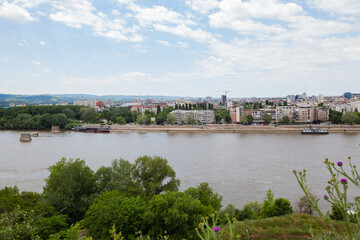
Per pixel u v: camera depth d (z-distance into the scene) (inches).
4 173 3774.6
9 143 6756.9
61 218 1737.2
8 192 2193.7
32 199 2106.3
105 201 1839.3
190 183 3299.7
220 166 4156.0
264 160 4562.0
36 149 5816.9
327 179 3368.6
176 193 1920.5
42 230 1573.6
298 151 5403.5
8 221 1427.2
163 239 1600.6
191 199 1835.6
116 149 5871.1
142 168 2539.4
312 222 1656.0
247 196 2842.0
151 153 5339.6
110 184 2363.4
